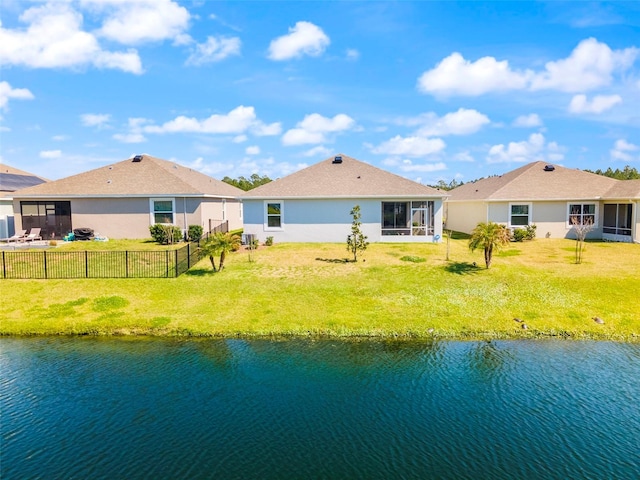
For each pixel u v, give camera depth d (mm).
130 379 10227
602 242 26328
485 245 18500
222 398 9336
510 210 28422
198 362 11148
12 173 40719
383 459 7285
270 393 9562
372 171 27750
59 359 11344
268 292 15898
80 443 7738
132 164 30078
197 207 27750
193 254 21781
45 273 17641
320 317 13812
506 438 7906
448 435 7992
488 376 10375
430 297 15406
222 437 7914
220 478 6781
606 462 7219
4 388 9797
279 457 7312
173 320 13680
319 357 11414
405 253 22312
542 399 9312
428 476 6844
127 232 28141
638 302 14773
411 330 13000
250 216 26500
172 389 9734
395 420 8492
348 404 9102
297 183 27031
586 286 16203
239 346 12125
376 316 13898
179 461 7195
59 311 14375
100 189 28141
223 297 15445
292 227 26484
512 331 13008
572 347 12039
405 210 26188
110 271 18719
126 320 13664
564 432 8109
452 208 36719
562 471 6988
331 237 26469
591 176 29875
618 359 11281
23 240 26594
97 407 8977
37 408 8945
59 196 27719
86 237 27266
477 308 14516
